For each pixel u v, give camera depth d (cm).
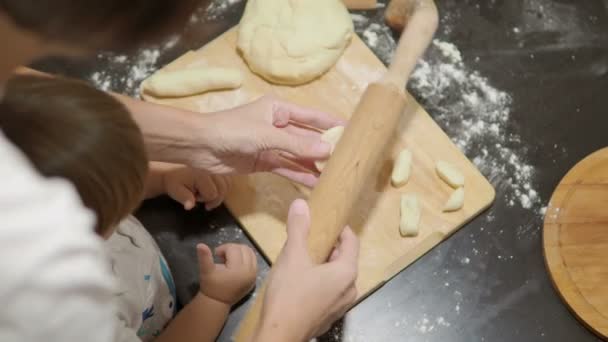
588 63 107
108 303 50
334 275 71
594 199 96
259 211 96
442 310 93
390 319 92
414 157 99
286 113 95
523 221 97
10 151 46
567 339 91
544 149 102
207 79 101
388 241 94
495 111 104
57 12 42
